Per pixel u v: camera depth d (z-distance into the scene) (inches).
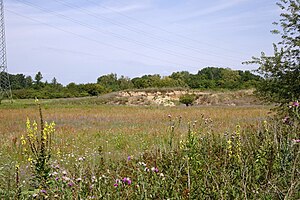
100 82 4042.8
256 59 496.4
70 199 175.3
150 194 173.8
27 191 187.8
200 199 167.8
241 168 192.1
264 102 509.4
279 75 485.4
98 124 1036.5
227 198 164.6
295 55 484.4
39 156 199.2
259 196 165.5
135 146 515.8
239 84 3240.7
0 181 219.9
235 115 1182.9
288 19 494.6
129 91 2719.0
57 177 192.1
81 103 2502.5
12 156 350.9
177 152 244.2
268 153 208.4
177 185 180.7
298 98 463.8
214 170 199.3
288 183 175.9
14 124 1031.0
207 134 314.2
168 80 3378.4
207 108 1812.3
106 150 492.7
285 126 277.4
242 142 260.8
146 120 1141.1
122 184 183.3
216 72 4382.4
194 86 3427.7
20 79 4136.3
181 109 1722.4
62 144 553.9
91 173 214.7
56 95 3230.8
